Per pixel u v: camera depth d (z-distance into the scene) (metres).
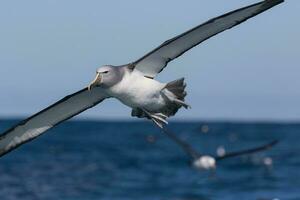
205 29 8.33
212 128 122.31
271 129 116.00
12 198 23.94
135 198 23.91
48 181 29.09
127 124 142.62
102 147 56.28
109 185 27.64
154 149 53.53
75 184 28.00
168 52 8.52
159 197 24.09
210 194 24.58
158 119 8.70
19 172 33.12
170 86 8.66
